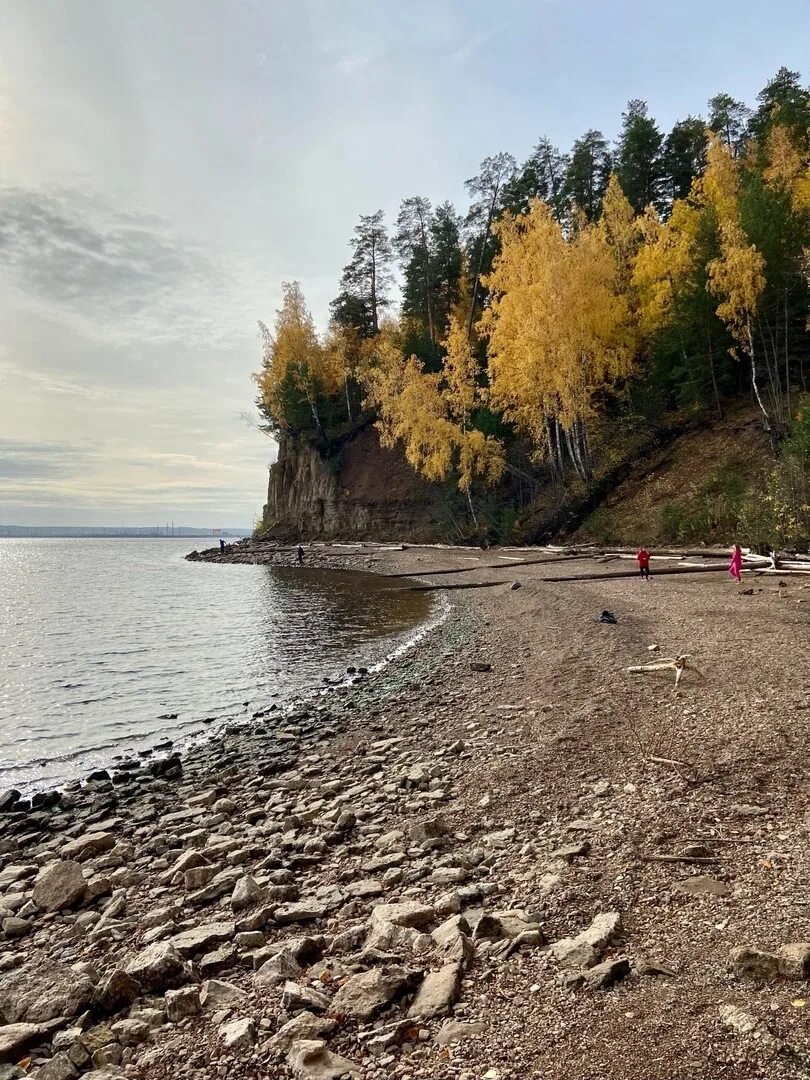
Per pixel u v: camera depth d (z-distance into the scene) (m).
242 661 17.86
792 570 22.22
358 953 3.86
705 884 4.12
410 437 48.50
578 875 4.50
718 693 8.63
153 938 4.44
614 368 37.25
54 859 6.57
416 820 6.18
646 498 35.78
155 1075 2.93
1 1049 3.27
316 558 57.12
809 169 38.38
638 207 48.50
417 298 65.19
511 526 44.53
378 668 15.47
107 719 12.69
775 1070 2.44
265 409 74.31
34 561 88.88
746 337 32.28
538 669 12.24
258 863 5.56
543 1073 2.61
